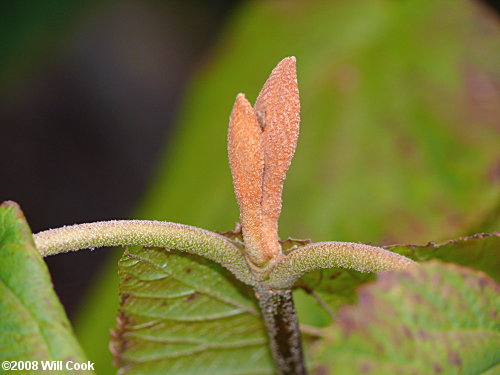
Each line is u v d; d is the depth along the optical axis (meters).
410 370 0.10
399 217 0.20
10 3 0.30
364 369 0.10
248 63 0.24
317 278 0.14
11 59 0.30
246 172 0.11
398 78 0.21
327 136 0.21
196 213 0.22
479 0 0.21
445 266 0.11
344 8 0.23
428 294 0.11
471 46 0.21
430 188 0.20
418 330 0.10
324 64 0.22
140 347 0.14
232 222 0.21
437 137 0.20
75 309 0.35
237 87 0.23
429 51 0.21
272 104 0.12
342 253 0.11
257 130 0.11
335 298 0.14
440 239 0.19
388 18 0.22
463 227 0.19
